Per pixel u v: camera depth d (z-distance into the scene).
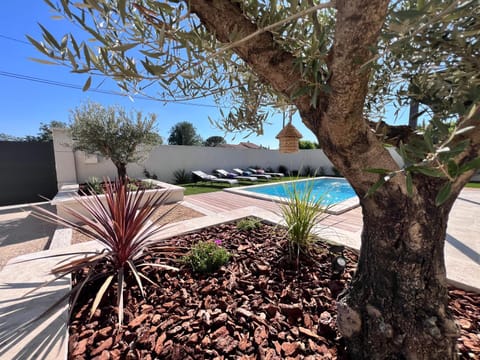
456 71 1.01
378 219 1.19
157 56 0.80
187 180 11.97
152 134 7.41
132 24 0.95
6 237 4.20
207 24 0.96
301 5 0.83
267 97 1.71
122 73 0.83
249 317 1.59
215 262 2.26
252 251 2.62
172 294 1.87
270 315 1.62
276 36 0.94
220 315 1.61
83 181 8.73
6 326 1.43
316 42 0.84
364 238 1.34
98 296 1.64
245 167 14.88
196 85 1.48
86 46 0.77
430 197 1.08
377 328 1.21
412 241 1.12
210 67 1.42
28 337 1.35
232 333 1.46
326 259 2.46
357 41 0.73
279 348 1.35
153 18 0.86
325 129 1.04
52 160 8.27
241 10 0.92
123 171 7.40
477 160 0.54
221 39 0.99
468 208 5.28
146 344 1.37
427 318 1.13
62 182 8.02
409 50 1.08
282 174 14.37
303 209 2.69
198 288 1.95
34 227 4.77
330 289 1.93
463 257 2.89
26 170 7.91
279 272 2.19
